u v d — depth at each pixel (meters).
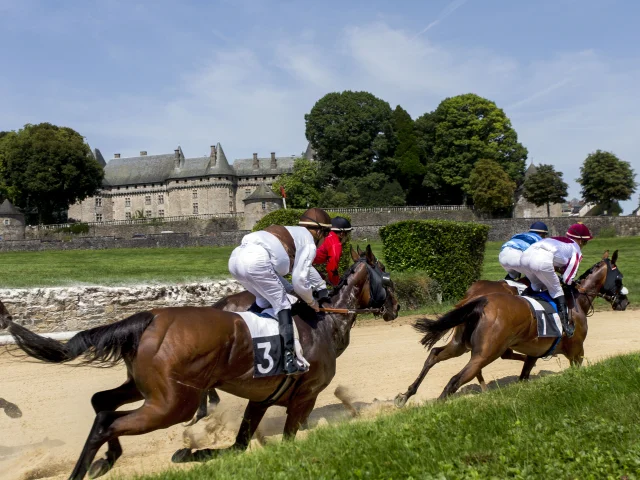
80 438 5.84
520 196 74.62
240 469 3.87
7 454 5.41
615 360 6.99
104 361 4.17
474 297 6.91
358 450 4.10
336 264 7.23
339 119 72.50
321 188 72.62
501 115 72.31
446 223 14.02
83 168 69.38
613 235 53.78
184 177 89.75
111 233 66.19
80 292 10.64
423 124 76.00
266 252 4.74
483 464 3.82
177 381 4.12
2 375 7.99
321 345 5.08
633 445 3.96
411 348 9.99
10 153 66.62
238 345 4.46
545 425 4.45
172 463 5.03
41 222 70.38
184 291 11.63
